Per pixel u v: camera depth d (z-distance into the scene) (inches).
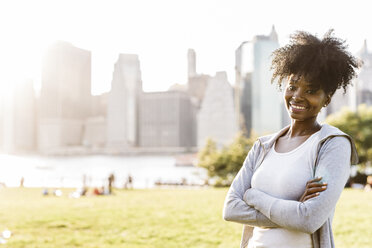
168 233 389.7
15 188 1205.1
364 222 431.8
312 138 90.7
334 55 87.0
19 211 514.9
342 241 350.3
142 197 762.8
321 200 81.9
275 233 88.9
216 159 1638.8
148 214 500.7
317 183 83.7
